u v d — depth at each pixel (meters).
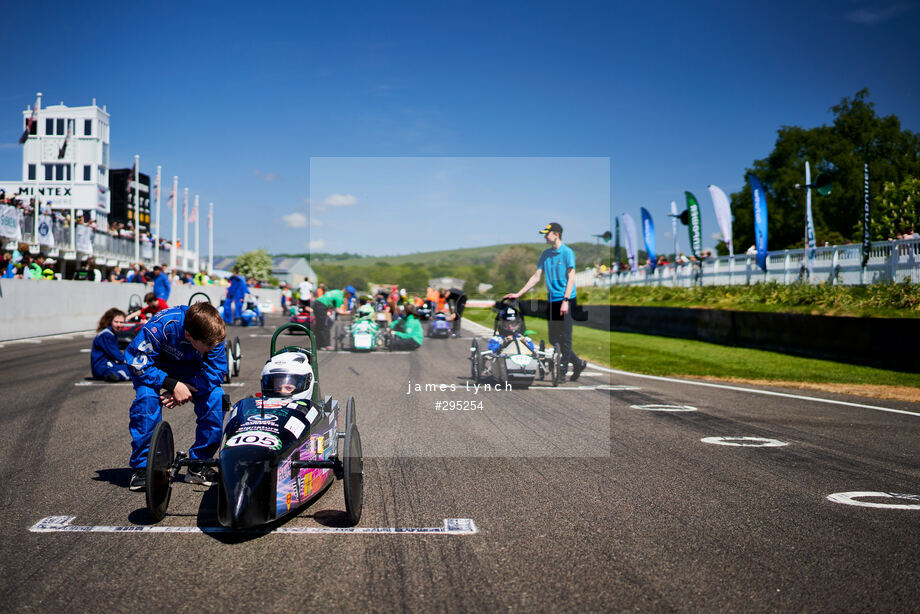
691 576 4.04
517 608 3.60
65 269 28.16
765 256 23.34
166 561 4.18
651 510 5.27
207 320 5.07
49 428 7.96
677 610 3.61
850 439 7.95
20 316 19.38
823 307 18.78
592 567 4.16
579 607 3.62
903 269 17.98
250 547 4.43
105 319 11.64
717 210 25.86
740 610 3.62
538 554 4.36
